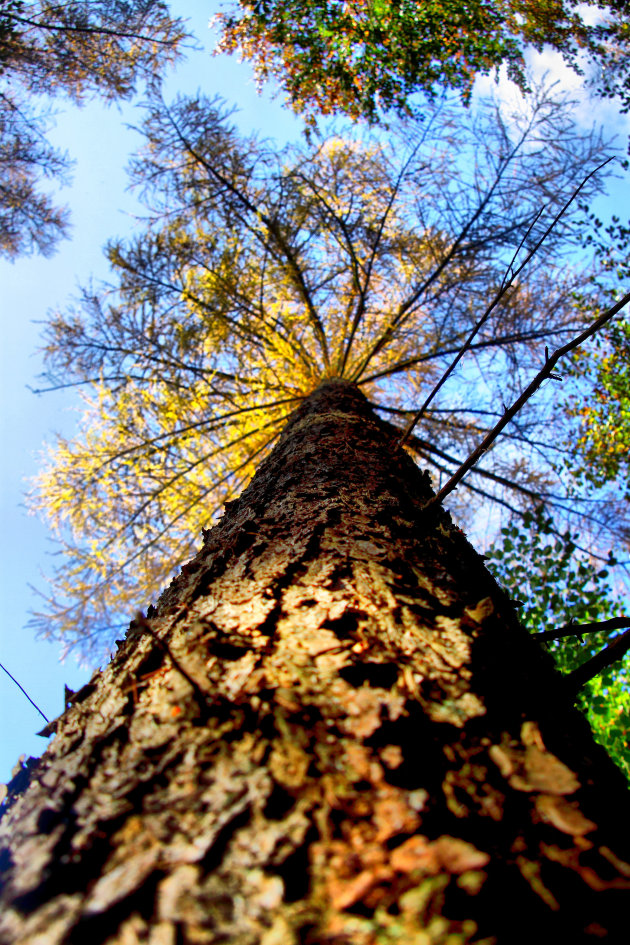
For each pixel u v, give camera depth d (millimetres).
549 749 822
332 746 722
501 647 1003
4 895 593
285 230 6188
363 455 2447
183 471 6273
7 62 6414
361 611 1063
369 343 7133
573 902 578
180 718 816
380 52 6203
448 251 6523
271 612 1091
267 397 6855
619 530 5977
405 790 667
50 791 761
